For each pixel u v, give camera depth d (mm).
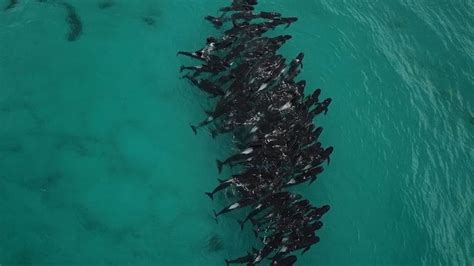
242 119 15562
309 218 14094
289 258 13250
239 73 16484
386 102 18625
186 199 14812
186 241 13977
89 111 16156
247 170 14547
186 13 19531
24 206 13781
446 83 19734
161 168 15336
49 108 15922
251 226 14508
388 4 22062
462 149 17844
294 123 15641
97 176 14781
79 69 17078
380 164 16906
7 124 15305
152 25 18906
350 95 18531
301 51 19422
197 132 16297
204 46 18500
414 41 20938
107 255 13305
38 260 12875
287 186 14664
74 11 18625
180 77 17547
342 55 19688
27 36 17484
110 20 18703
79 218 13844
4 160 14547
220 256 13875
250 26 18031
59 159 14898
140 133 15992
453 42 21188
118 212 14172
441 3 22578
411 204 16172
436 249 15375
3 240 13039
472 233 15914
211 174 15492
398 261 14930
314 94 16609
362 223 15461
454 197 16609
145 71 17562
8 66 16578
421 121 18344
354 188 16156
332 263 14438
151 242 13766
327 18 20797
